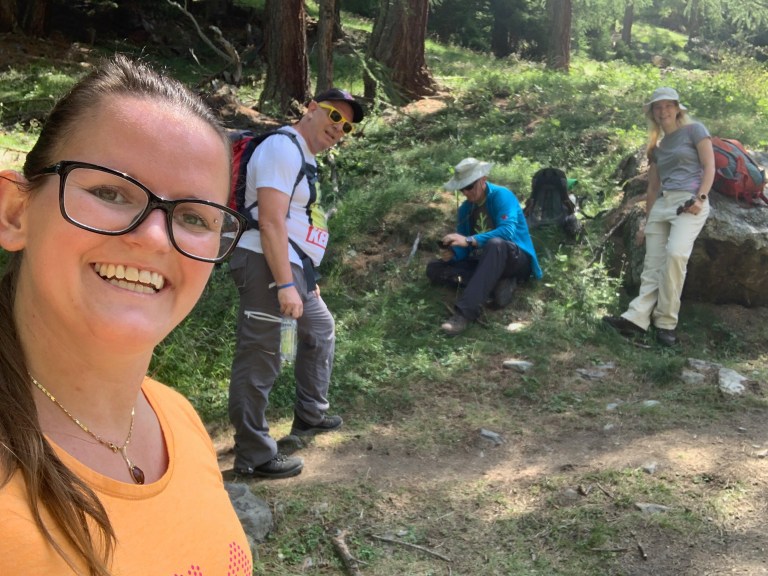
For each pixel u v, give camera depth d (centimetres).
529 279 704
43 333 109
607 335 648
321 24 1110
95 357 110
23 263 110
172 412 135
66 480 101
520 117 1191
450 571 366
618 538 382
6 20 1622
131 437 122
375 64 1272
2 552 91
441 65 1738
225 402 535
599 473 435
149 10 1859
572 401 552
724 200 694
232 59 1341
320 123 419
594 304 679
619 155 970
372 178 935
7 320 109
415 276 730
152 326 110
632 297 712
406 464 467
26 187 108
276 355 426
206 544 120
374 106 1239
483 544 385
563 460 464
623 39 3356
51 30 1698
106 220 104
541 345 628
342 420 519
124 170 106
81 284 105
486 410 541
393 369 590
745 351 651
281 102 1263
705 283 689
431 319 670
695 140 634
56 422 111
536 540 386
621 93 1355
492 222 689
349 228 794
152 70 119
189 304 116
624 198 820
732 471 436
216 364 566
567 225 768
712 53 3356
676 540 379
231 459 473
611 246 753
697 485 424
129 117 108
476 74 1562
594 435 499
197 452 133
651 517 394
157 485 117
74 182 104
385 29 1374
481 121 1187
